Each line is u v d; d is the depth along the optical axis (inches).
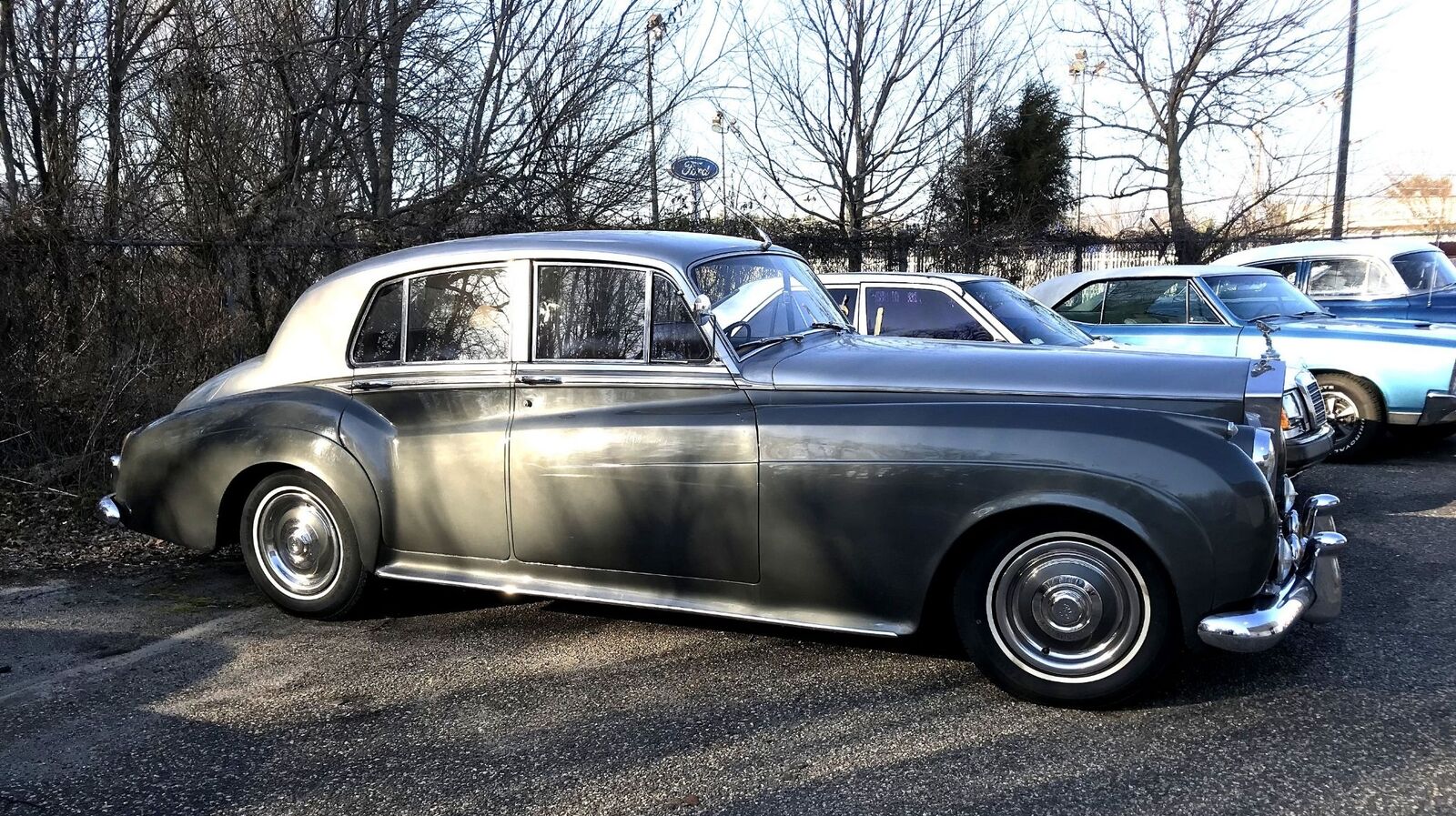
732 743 126.4
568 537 154.1
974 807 109.7
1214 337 306.3
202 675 151.3
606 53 386.3
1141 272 329.1
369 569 167.5
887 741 125.8
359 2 351.9
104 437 268.7
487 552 160.4
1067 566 130.8
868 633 139.0
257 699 142.4
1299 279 406.9
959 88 681.0
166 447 178.9
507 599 186.2
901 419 135.9
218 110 344.5
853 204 701.9
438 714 136.5
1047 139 866.1
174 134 343.3
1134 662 128.7
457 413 161.0
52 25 341.4
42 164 339.3
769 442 140.8
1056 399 136.6
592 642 163.2
